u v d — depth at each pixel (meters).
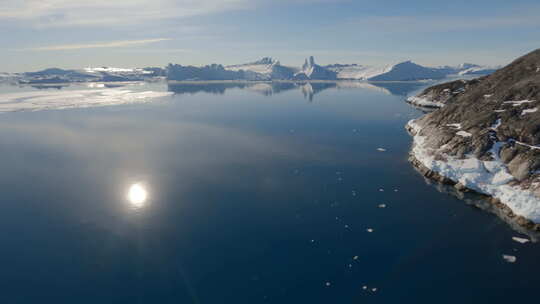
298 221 36.91
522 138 45.53
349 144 67.88
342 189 45.19
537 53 69.75
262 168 53.97
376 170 52.19
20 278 27.86
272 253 31.22
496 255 30.20
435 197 42.09
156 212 39.03
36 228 35.56
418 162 53.31
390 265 29.30
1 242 32.97
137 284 27.25
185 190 45.25
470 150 48.12
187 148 66.19
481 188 41.97
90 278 27.94
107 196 43.41
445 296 25.50
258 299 25.56
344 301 25.28
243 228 35.59
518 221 35.41
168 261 30.11
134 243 32.91
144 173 51.97
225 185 46.97
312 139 72.75
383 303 25.03
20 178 49.75
